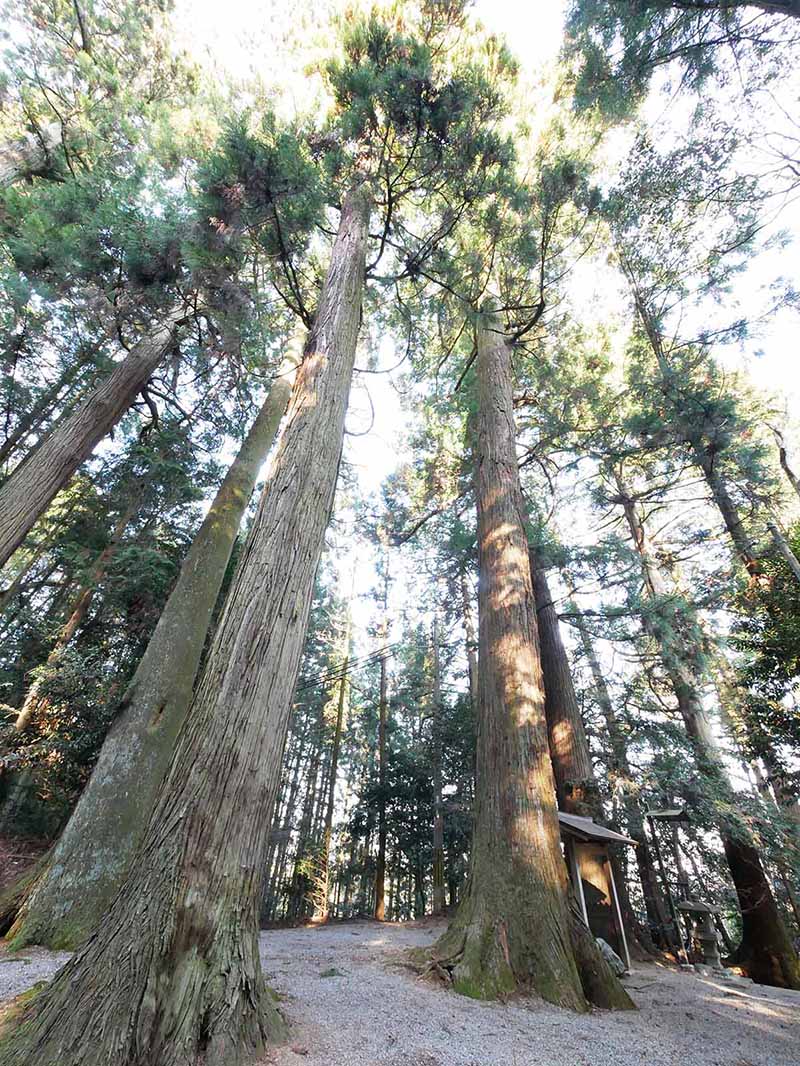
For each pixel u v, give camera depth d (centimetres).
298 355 1057
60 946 447
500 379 741
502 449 666
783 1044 305
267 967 440
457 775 1327
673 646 882
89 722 755
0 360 865
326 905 1372
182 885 228
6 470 997
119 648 895
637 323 1066
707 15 545
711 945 679
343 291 526
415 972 406
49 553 1129
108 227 558
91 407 709
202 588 716
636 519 1150
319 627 1834
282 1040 237
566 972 362
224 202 493
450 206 659
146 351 790
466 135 574
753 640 955
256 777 264
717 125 661
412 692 1695
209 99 963
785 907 1007
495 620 535
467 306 761
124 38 985
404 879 1820
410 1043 256
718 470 956
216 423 1016
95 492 1058
